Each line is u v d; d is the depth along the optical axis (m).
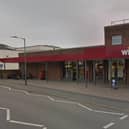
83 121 10.98
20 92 23.27
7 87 28.09
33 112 13.12
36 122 10.77
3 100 17.77
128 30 28.55
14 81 35.94
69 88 26.05
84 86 27.83
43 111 13.42
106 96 19.95
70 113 12.90
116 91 23.14
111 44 30.00
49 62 39.50
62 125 10.17
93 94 21.20
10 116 12.10
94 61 33.03
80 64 35.69
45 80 37.75
